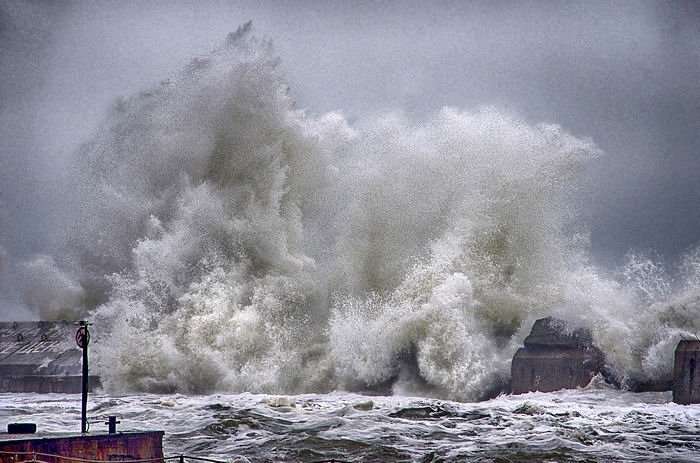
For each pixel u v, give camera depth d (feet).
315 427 192.65
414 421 201.98
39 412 221.87
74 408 231.91
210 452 164.14
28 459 107.24
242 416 207.41
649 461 152.87
